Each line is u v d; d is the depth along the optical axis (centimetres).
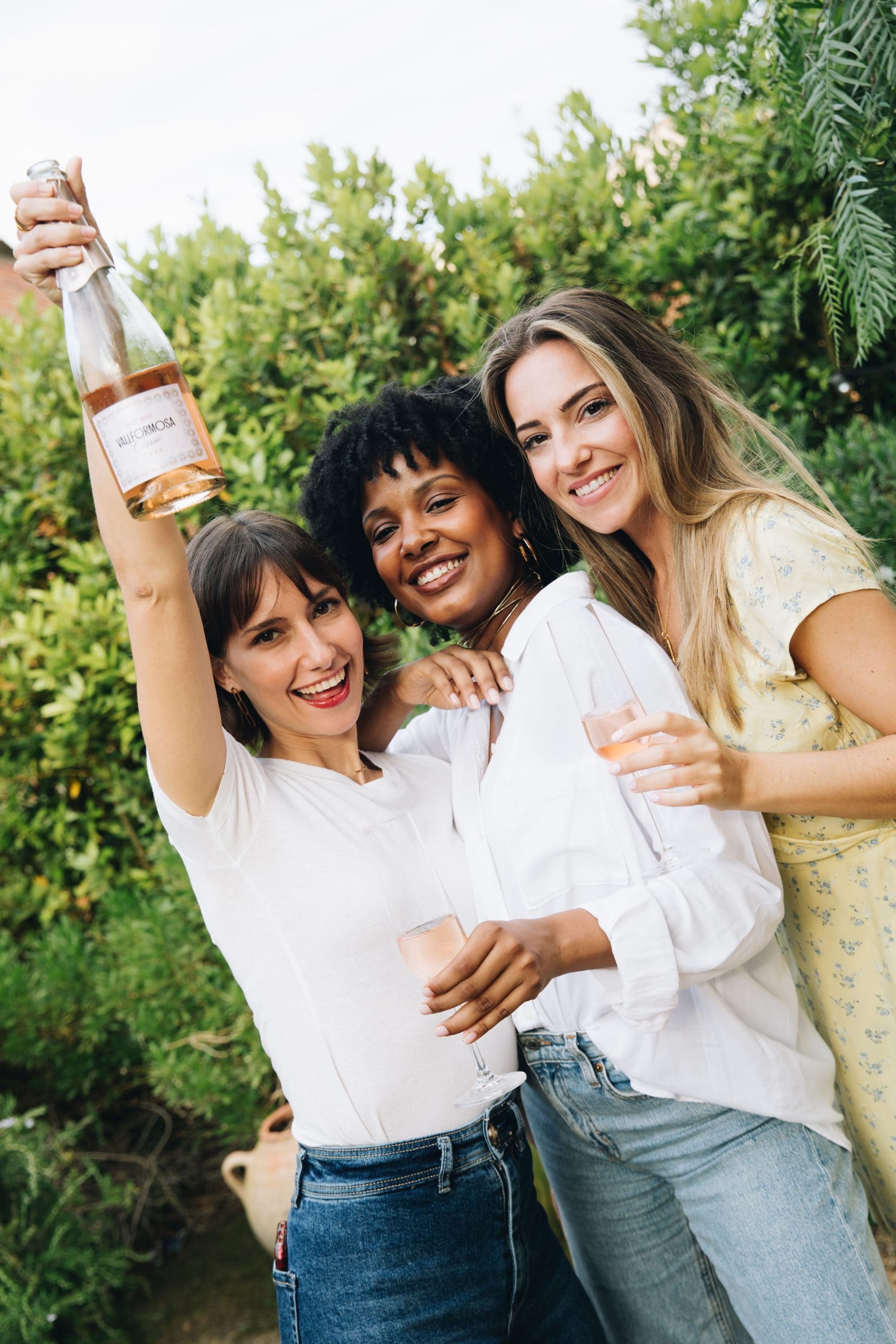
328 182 364
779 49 212
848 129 203
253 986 157
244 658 160
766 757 147
